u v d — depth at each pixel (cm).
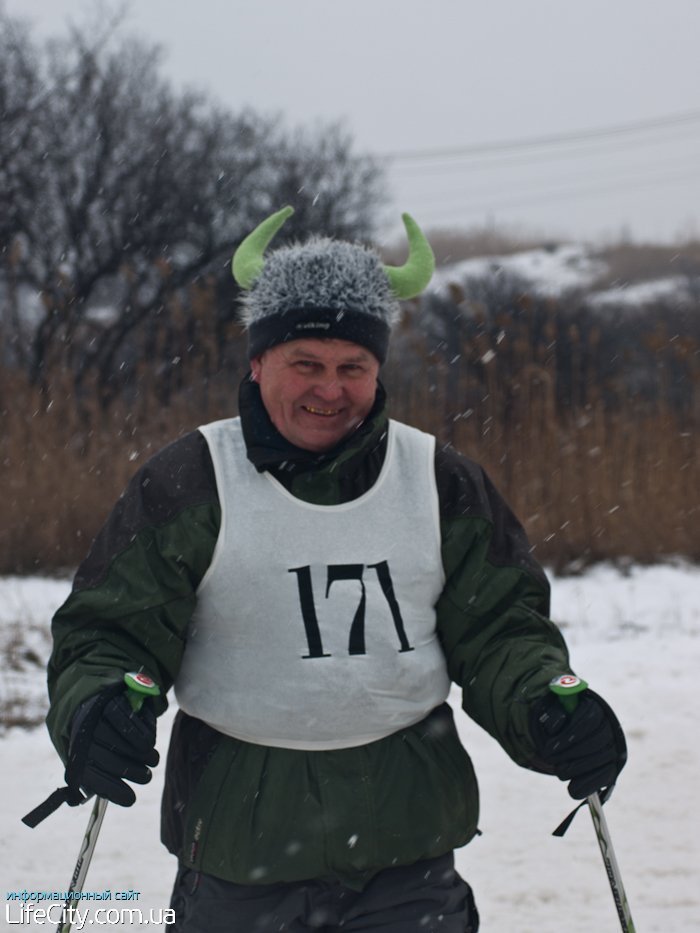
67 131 2570
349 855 269
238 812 271
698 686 804
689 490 1330
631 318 3481
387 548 283
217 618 279
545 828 561
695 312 3491
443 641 302
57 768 630
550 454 1282
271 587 274
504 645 293
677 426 1403
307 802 270
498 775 634
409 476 292
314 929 273
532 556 306
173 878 496
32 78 2575
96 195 2520
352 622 278
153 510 277
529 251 5647
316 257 281
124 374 2025
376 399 293
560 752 267
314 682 273
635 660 880
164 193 2589
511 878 504
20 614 933
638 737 700
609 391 1595
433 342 2878
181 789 285
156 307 2338
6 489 1170
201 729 288
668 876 505
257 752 276
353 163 2908
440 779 285
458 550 293
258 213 2731
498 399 1301
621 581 1209
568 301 3303
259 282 290
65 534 1169
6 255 2409
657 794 606
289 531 277
